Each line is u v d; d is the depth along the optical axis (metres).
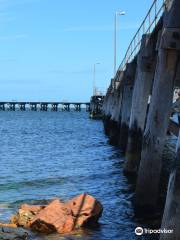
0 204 16.19
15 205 16.03
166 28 12.66
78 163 28.20
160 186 17.64
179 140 8.35
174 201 8.07
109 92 49.25
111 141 40.56
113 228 12.80
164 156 26.53
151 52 18.27
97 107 97.62
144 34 18.86
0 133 59.62
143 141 14.05
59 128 71.62
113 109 40.62
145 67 18.89
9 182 21.09
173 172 8.27
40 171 24.81
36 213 13.12
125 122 31.30
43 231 12.36
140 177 14.23
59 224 12.38
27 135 55.91
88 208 13.01
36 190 19.11
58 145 41.47
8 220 13.65
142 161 14.09
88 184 20.45
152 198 14.20
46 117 126.50
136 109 20.41
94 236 12.16
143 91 19.67
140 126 20.41
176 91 23.58
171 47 12.66
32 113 166.50
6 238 11.48
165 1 13.80
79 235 12.18
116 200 16.77
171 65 13.01
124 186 19.70
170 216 8.08
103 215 14.25
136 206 14.41
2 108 184.12
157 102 13.36
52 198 17.27
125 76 29.48
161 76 13.15
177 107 15.95
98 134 56.19
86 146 39.97
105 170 24.75
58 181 21.38
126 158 21.80
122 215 14.34
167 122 13.48
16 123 90.19
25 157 31.88
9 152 35.44
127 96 30.69
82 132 60.59
